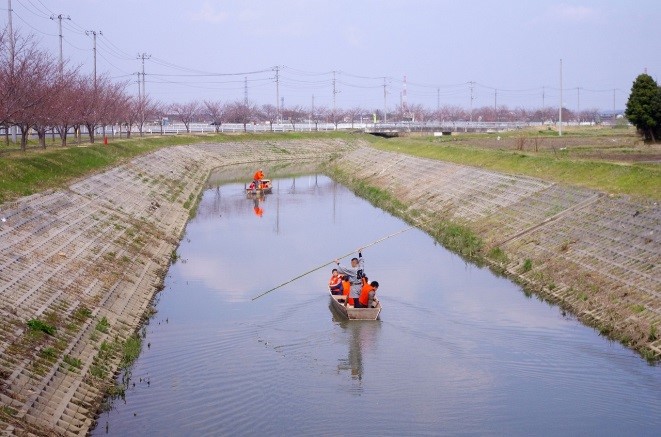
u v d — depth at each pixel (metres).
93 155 61.59
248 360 25.97
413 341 28.00
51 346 23.16
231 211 61.72
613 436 20.42
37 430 18.39
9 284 26.20
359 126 154.00
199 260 42.06
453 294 34.22
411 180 69.56
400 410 22.02
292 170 99.25
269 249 45.19
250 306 32.81
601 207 38.88
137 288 33.59
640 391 23.25
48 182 44.25
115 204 47.84
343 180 84.94
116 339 26.78
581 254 35.06
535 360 25.86
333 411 21.84
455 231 47.22
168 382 24.06
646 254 31.45
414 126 151.12
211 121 167.38
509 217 45.16
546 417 21.58
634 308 28.30
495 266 39.28
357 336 28.20
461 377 24.36
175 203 60.81
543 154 61.38
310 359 26.19
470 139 99.25
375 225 54.00
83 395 21.69
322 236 49.56
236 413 21.75
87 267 32.47
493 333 28.58
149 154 79.12
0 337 21.89
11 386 19.69
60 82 63.00
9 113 45.47
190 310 32.12
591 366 25.23
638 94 79.06
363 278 32.22
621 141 83.88
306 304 33.19
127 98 108.19
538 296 33.72
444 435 20.50
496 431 20.67
